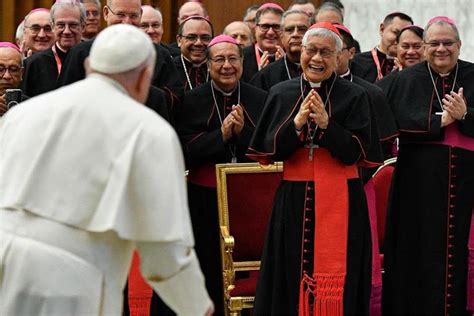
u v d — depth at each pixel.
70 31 24.62
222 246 21.84
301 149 19.80
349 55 22.88
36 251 13.48
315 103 19.02
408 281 22.42
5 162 13.93
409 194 22.39
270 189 22.34
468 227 22.23
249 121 23.25
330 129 19.22
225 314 21.84
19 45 30.45
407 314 22.47
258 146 20.19
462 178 22.12
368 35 36.53
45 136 13.62
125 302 21.84
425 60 23.08
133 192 13.38
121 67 13.83
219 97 23.39
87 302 13.43
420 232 22.28
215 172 22.70
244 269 22.19
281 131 19.45
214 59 22.97
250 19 32.31
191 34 25.22
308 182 19.73
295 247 19.73
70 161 13.46
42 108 13.84
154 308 21.95
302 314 19.67
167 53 23.58
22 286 13.49
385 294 22.73
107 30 14.09
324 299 19.64
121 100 13.71
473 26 35.06
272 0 37.72
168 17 37.09
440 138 22.09
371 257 20.17
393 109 22.59
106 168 13.39
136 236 13.41
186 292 13.73
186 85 25.31
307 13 27.52
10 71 21.94
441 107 22.45
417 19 35.81
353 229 19.78
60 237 13.46
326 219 19.61
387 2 36.19
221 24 37.72
